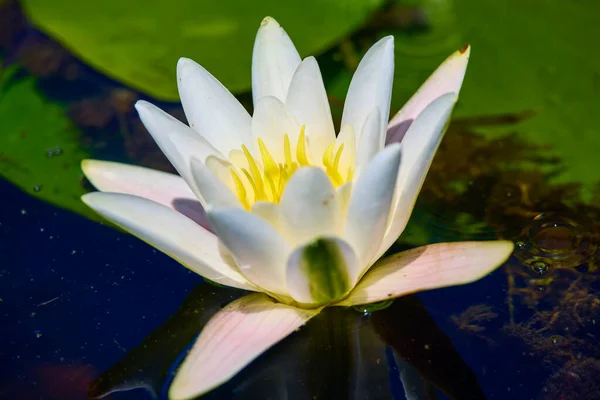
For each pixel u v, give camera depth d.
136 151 0.64
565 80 0.64
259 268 0.57
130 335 0.58
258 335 0.57
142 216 0.58
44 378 0.57
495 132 0.63
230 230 0.56
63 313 0.59
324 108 0.59
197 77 0.60
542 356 0.57
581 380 0.56
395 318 0.58
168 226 0.58
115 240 0.62
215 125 0.60
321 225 0.57
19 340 0.58
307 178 0.55
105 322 0.59
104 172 0.61
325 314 0.59
